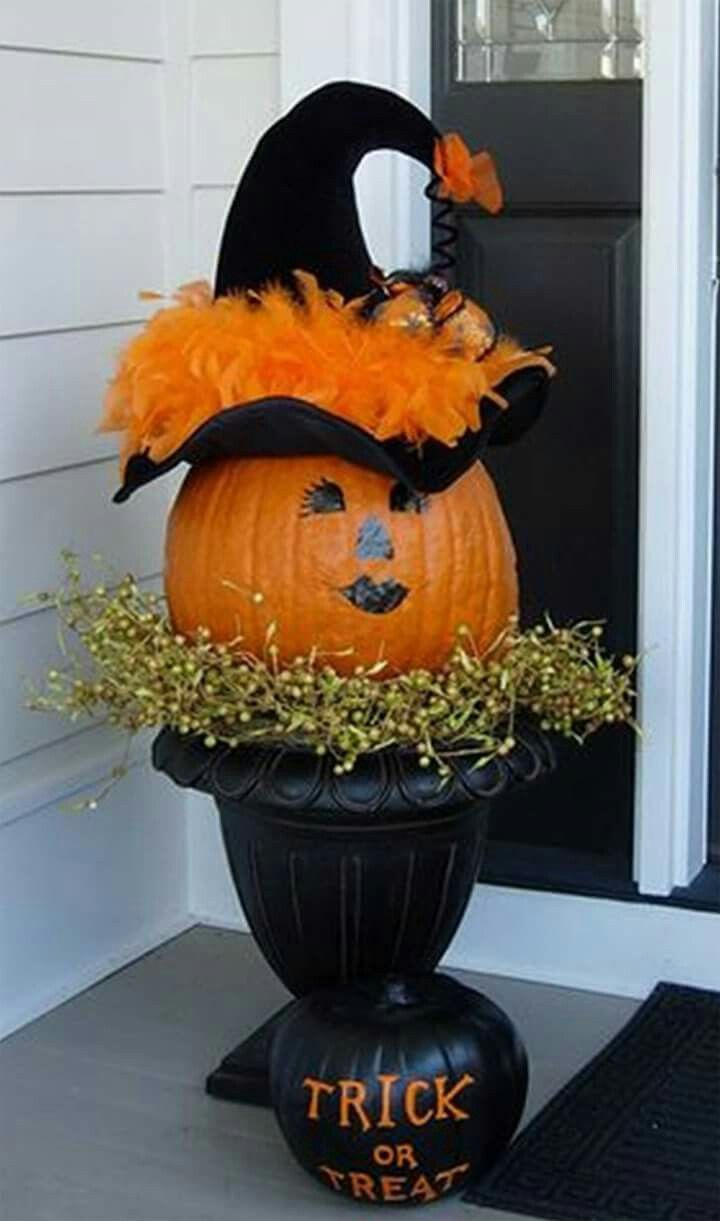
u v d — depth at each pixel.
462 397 2.56
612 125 3.18
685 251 3.05
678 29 3.00
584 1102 2.83
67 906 3.22
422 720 2.53
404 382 2.53
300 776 2.53
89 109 3.16
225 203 3.32
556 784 3.39
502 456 3.33
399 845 2.61
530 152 3.23
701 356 3.13
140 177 3.29
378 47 3.17
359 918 2.65
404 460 2.53
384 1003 2.54
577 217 3.23
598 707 2.74
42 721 3.14
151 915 3.43
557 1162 2.67
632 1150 2.70
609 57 3.19
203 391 2.60
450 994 2.59
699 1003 3.14
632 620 3.30
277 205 2.71
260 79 3.26
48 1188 2.64
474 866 2.74
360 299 2.67
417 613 2.61
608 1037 3.07
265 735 2.56
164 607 3.38
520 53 3.23
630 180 3.18
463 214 3.28
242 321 2.61
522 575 3.36
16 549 3.06
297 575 2.58
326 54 3.18
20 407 3.05
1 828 3.05
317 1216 2.58
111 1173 2.69
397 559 2.59
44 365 3.10
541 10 3.21
